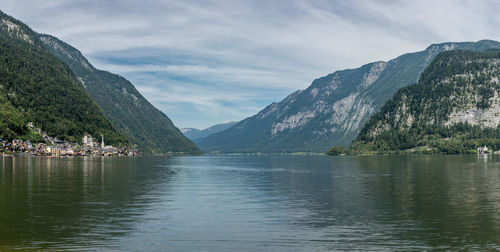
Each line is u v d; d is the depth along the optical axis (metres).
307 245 48.59
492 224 58.69
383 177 144.38
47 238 50.81
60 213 67.00
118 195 90.81
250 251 46.28
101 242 49.28
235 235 53.16
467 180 126.88
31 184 110.94
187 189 105.50
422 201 81.00
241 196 91.19
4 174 145.50
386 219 62.88
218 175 166.25
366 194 93.62
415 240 50.44
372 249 46.94
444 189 101.75
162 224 59.28
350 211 70.12
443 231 54.75
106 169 193.75
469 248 47.00
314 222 60.94
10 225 57.69
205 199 85.56
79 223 59.38
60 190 98.06
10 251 45.47
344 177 147.50
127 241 49.78
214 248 47.31
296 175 164.25
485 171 170.50
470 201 80.44
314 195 92.75
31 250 45.91
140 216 65.12
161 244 48.72
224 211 70.25
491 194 91.12
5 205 74.31
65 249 46.38
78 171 171.00
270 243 49.53
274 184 121.62
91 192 95.44
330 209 72.31
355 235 53.06
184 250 46.47
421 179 132.50
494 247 47.34
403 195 90.81
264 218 64.00
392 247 47.62
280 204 78.44
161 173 172.88
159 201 82.12
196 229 56.28
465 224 58.78
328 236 52.66
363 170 190.50
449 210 70.12
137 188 106.38
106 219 62.50
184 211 70.06
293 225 58.94
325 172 183.12
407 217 64.31
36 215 65.00
